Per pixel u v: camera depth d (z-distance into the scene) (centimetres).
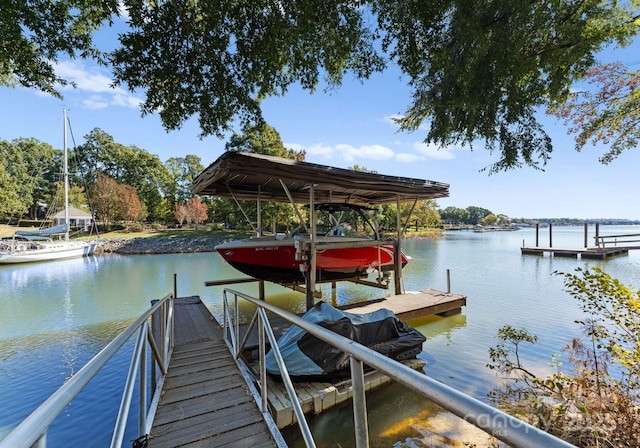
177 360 377
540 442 48
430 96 428
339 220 783
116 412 384
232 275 1364
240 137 1991
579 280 324
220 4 337
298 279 689
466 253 2153
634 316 284
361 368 102
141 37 343
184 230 3394
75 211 3216
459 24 326
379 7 351
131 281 1236
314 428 345
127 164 3994
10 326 716
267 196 701
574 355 398
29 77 381
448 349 529
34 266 1631
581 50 313
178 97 397
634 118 440
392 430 332
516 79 337
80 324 731
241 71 409
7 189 3025
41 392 437
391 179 608
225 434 234
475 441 309
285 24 360
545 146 358
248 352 443
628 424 249
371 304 668
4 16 312
